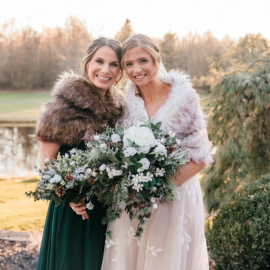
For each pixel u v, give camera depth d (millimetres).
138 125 1685
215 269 2408
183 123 1863
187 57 18516
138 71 1875
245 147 3549
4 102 20703
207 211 3768
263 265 2230
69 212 1894
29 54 23812
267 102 3439
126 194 1553
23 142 11039
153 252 1868
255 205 2330
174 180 1835
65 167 1604
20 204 5391
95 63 1956
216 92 3611
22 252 3145
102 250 1933
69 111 1841
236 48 3949
